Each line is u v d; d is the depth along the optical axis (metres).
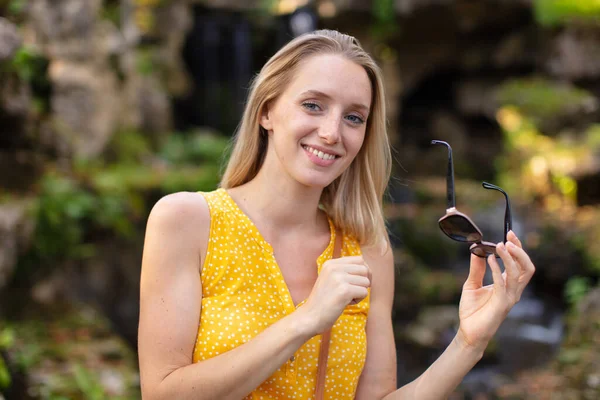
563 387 4.39
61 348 4.66
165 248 1.49
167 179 8.16
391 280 1.73
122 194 7.17
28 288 5.50
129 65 10.37
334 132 1.49
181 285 1.48
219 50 14.57
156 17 11.41
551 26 12.37
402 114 15.40
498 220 10.18
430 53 14.17
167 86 11.64
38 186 5.83
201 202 1.54
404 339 7.85
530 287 9.23
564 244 9.07
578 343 4.89
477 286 1.56
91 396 3.97
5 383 3.68
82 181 6.68
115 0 10.93
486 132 14.57
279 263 1.58
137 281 6.94
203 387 1.37
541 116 11.76
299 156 1.52
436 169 14.23
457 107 14.52
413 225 10.22
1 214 4.76
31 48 6.25
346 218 1.69
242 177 1.65
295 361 1.52
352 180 1.70
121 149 9.31
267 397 1.51
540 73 12.90
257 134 1.62
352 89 1.51
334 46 1.53
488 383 6.29
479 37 13.80
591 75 12.00
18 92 5.52
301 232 1.63
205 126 14.61
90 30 8.88
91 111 8.56
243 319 1.48
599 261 8.39
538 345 7.63
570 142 11.18
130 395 4.14
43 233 5.66
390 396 1.61
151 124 10.89
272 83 1.56
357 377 1.58
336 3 13.25
